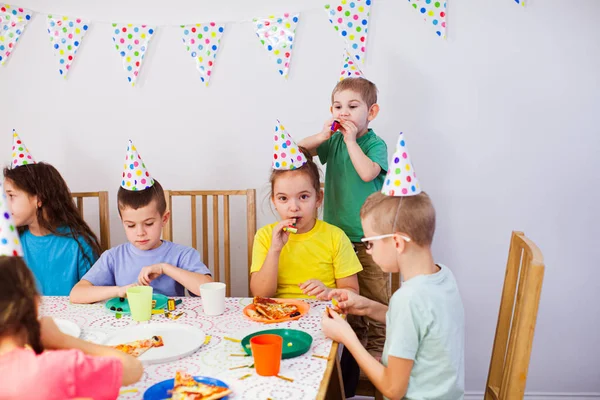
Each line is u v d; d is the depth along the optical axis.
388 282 1.99
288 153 1.63
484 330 2.30
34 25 2.35
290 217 1.64
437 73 2.20
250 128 2.32
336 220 1.98
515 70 2.17
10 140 2.42
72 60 2.35
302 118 2.29
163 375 1.04
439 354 1.15
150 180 1.71
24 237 2.00
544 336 2.28
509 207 2.23
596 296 2.23
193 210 2.14
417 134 2.23
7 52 2.36
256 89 2.30
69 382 0.77
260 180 2.35
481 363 2.31
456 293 1.22
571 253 2.23
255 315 1.37
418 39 2.19
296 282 1.66
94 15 2.33
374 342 1.99
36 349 0.80
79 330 1.25
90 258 2.02
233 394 0.95
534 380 2.30
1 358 0.76
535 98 2.17
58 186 2.02
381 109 2.24
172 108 2.35
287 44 2.25
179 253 1.75
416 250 1.20
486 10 2.15
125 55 2.33
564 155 2.19
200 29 2.29
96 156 2.40
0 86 2.39
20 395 0.74
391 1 2.19
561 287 2.25
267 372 1.02
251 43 2.28
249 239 2.06
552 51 2.15
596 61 2.13
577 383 2.28
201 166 2.37
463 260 2.28
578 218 2.21
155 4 2.30
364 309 1.40
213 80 2.31
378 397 1.63
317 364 1.08
